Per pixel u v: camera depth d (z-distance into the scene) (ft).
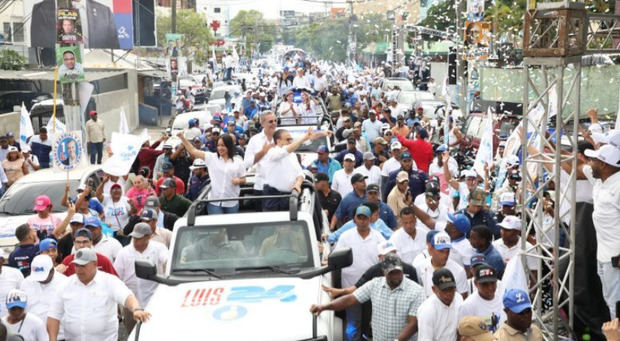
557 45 27.30
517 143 41.39
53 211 43.65
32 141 66.13
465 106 86.28
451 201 38.58
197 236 27.14
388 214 35.42
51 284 27.48
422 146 51.49
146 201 33.17
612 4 68.85
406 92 116.78
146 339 22.71
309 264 26.40
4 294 28.45
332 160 49.32
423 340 21.98
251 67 249.75
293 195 28.30
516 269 26.53
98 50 141.49
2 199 45.14
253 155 34.60
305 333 22.70
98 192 40.40
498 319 21.72
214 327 22.81
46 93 107.86
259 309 23.66
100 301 25.72
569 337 28.17
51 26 104.37
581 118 62.64
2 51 117.39
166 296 24.95
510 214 32.55
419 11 166.40
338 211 37.47
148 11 141.59
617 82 63.05
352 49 193.36
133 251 29.91
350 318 27.20
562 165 31.81
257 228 27.20
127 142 40.50
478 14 80.69
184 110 124.77
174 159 52.85
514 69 74.23
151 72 157.17
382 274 25.66
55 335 25.76
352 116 84.17
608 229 26.43
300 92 76.54
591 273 28.84
